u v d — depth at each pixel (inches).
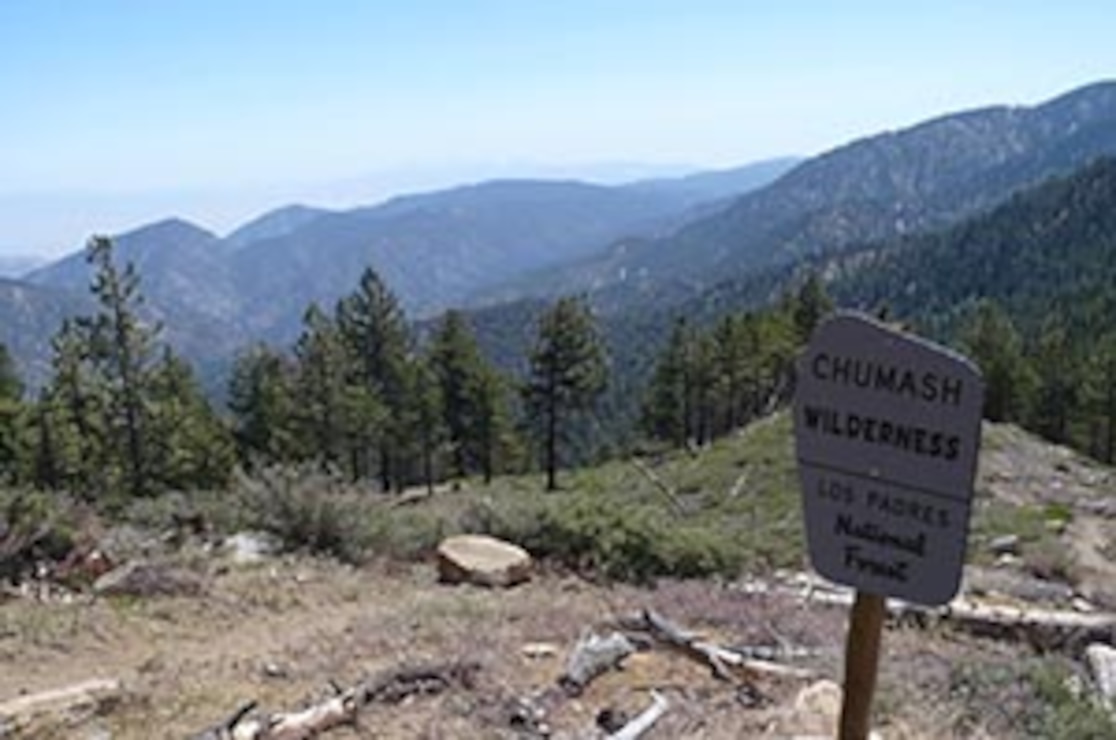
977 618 448.8
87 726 273.4
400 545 544.4
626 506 586.6
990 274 6314.0
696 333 2731.3
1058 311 4116.6
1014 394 2536.9
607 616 386.0
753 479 1412.4
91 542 473.7
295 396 2269.9
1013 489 1236.5
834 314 162.1
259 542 518.6
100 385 1684.3
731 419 2748.5
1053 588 587.8
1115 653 370.9
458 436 2503.7
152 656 342.3
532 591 463.5
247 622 391.9
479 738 268.4
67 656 337.7
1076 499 1194.6
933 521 155.3
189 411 1915.6
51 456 1622.8
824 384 163.9
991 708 300.8
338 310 2466.8
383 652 336.8
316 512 531.8
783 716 269.9
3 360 1945.1
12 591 410.0
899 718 285.7
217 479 1927.9
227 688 302.7
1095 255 5433.1
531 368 2340.1
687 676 321.1
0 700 294.8
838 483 164.1
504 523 555.8
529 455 2979.8
